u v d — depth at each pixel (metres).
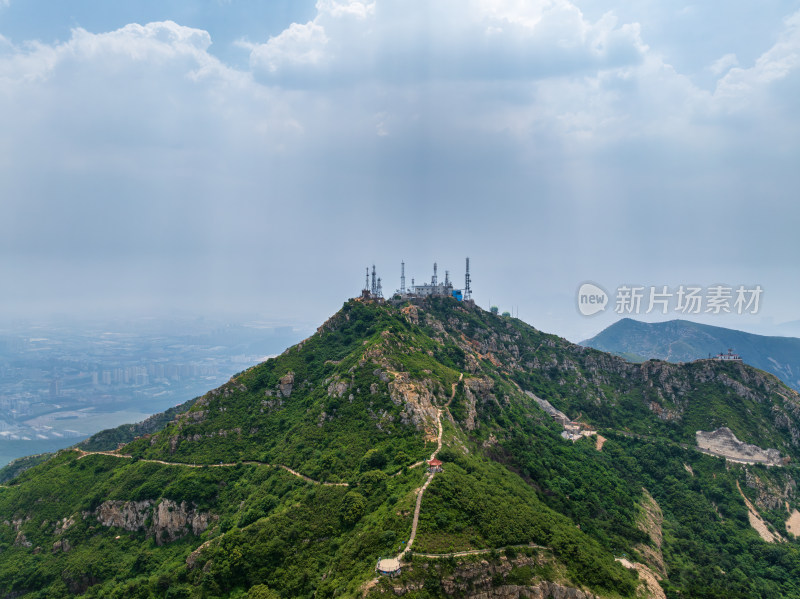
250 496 168.88
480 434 192.12
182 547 166.12
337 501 147.75
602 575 127.06
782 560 186.50
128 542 173.50
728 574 173.00
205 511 172.38
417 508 125.75
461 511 128.12
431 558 112.44
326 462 167.38
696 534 199.38
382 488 143.38
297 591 122.94
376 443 170.62
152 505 179.12
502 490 148.75
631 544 165.25
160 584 142.12
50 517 187.50
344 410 190.00
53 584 161.00
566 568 125.25
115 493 185.62
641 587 134.75
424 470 144.12
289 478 168.12
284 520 143.75
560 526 143.62
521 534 127.25
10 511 192.12
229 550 139.88
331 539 136.00
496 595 112.69
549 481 186.12
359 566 114.19
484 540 121.75
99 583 159.12
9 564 170.62
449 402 196.62
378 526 123.25
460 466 152.75
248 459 193.00
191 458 196.75
